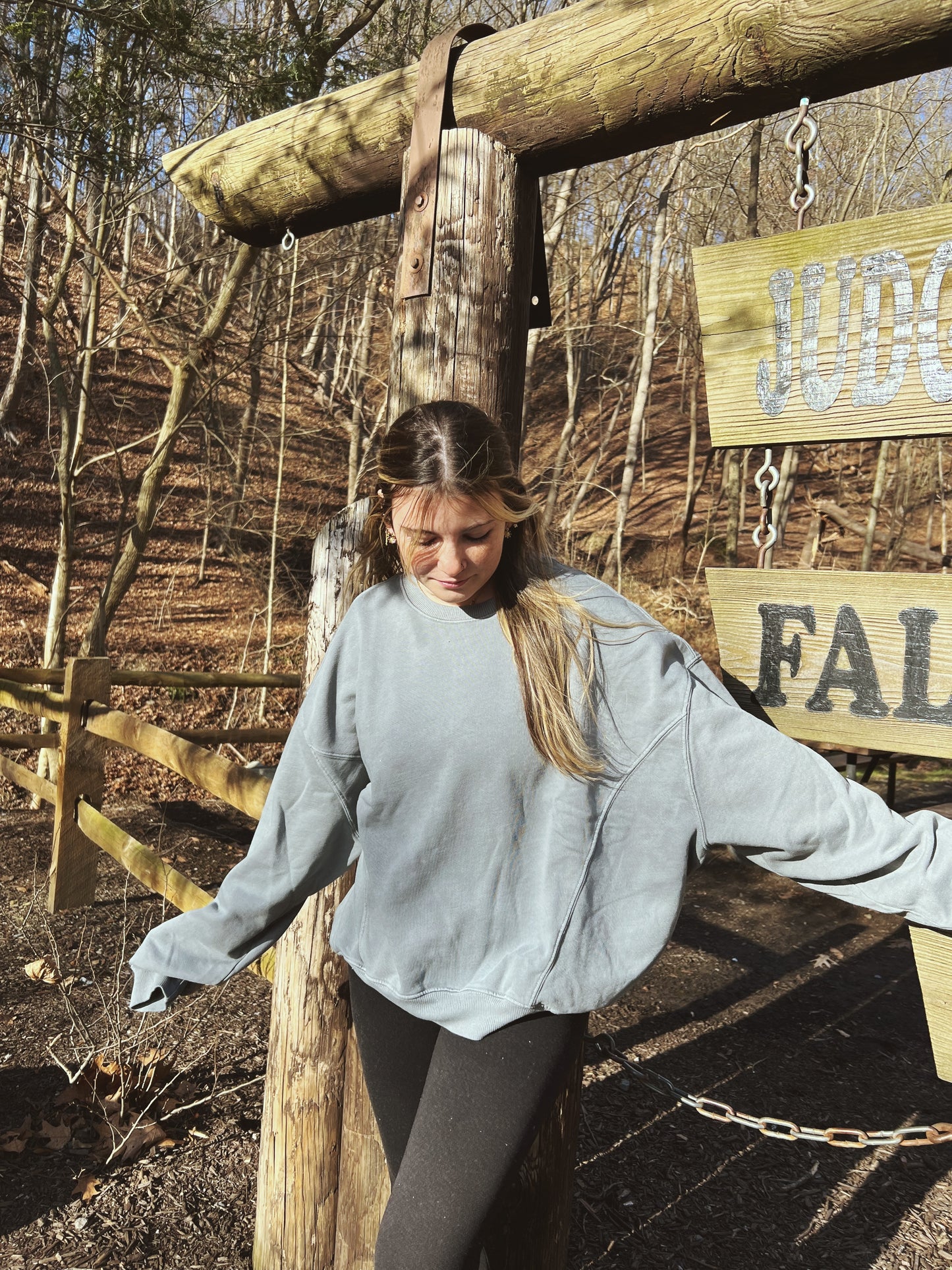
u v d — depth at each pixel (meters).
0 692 5.05
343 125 1.96
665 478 22.44
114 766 7.53
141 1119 2.61
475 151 1.74
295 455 17.33
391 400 1.84
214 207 2.32
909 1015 3.91
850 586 1.46
